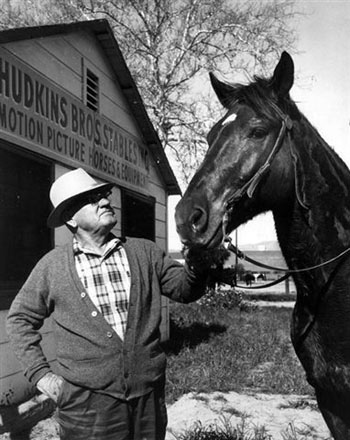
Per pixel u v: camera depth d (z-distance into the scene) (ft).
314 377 9.91
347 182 10.16
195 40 72.90
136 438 8.97
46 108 20.94
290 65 9.71
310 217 9.62
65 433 8.93
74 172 9.50
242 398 20.98
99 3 72.43
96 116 25.80
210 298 60.39
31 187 20.08
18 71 18.95
